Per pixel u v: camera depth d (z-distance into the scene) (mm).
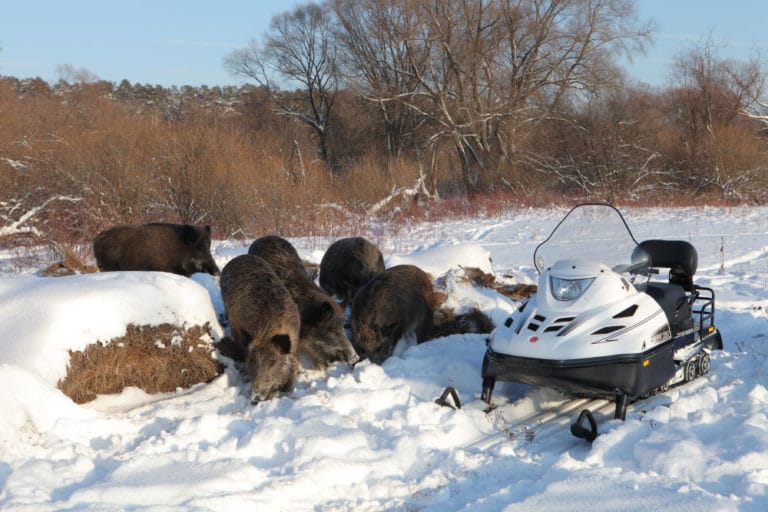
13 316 6223
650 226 20578
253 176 21656
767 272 12375
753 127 38188
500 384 6484
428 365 7078
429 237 19625
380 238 18344
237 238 20188
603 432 5293
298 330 6566
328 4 42625
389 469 4660
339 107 48375
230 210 20875
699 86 37531
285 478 4312
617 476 4223
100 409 6070
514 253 15945
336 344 7012
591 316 5594
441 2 37500
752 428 4922
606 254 6508
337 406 5742
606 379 5320
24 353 5836
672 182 35250
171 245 9766
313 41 47844
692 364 6352
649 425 5164
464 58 37594
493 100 38344
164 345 6609
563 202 30172
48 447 4848
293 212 21469
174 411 5832
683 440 4766
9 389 5137
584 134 36281
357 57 43562
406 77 42062
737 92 37500
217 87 75562
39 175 20453
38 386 5297
